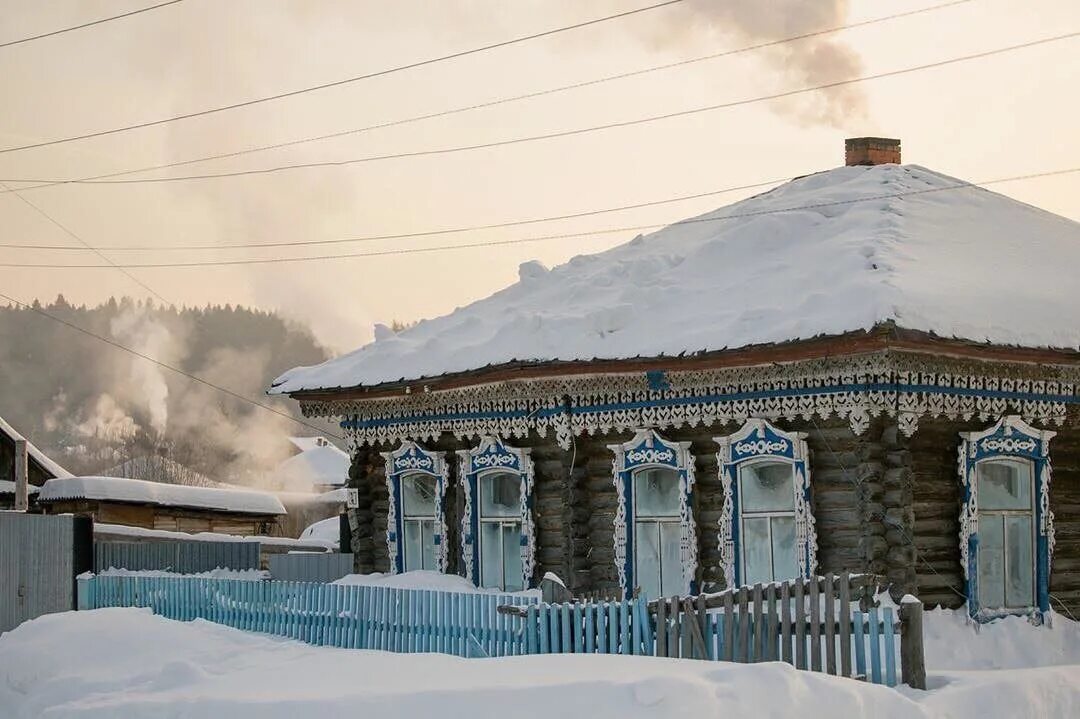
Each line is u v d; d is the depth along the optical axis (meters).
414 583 21.92
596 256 24.31
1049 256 19.72
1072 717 13.39
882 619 13.33
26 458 38.56
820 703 11.79
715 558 18.80
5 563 23.25
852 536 17.25
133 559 26.31
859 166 23.02
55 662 17.14
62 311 153.12
